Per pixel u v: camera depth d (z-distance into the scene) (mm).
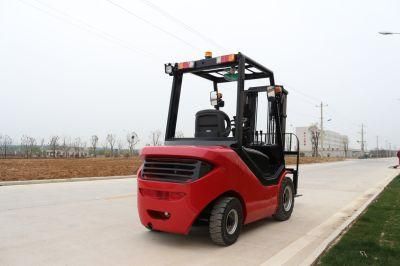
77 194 11180
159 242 5930
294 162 43156
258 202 6586
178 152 5582
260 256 5367
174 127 6969
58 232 6434
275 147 7691
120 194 11359
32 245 5645
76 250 5438
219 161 5594
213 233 5645
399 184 15438
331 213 8945
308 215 8625
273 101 7465
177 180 5504
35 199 9984
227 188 5738
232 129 6637
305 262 4922
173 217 5430
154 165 5867
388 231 6691
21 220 7332
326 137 106250
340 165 39156
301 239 6359
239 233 6066
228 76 6930
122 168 21406
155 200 5594
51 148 39344
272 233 6742
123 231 6590
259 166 6992
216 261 5090
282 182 7680
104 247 5609
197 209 5359
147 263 4941
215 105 7285
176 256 5266
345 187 15172
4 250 5383
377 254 5230
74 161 26594
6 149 37656
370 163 46750
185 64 6906
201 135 6562
